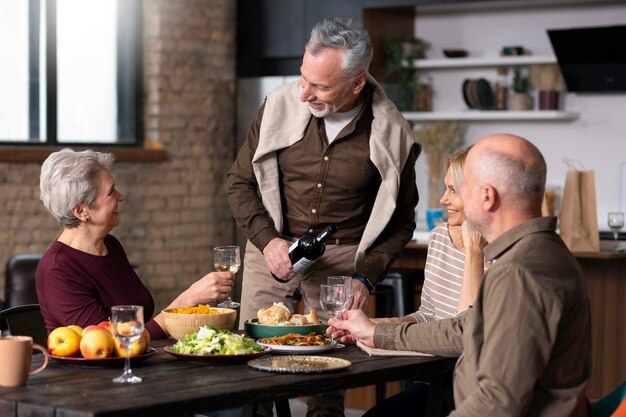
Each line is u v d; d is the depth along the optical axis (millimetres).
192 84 7375
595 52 6887
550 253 2338
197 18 7375
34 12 6754
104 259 3180
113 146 7102
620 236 6156
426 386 3379
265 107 3797
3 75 6609
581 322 2346
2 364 2365
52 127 6805
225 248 3402
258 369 2590
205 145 7453
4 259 6492
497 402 2225
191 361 2713
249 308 3893
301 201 3736
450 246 3396
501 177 2410
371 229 3668
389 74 7602
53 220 6707
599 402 2734
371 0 7195
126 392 2309
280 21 7523
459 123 7680
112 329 2465
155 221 7191
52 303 3062
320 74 3408
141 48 7258
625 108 7176
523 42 7480
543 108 7289
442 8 7637
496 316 2270
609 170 7242
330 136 3672
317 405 3623
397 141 3688
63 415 2141
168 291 7273
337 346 2949
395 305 5457
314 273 3764
